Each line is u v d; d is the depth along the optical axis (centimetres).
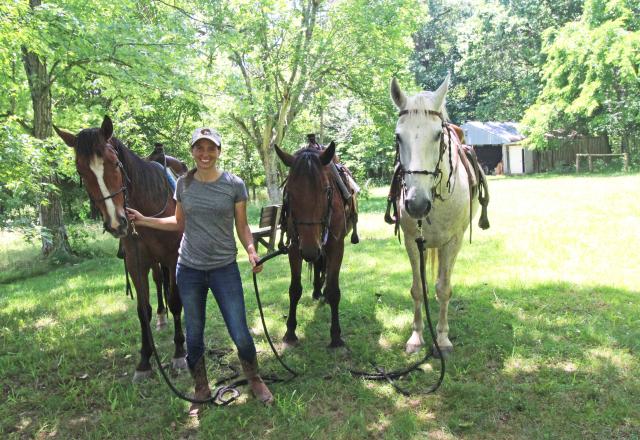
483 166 3409
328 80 1698
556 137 2658
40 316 595
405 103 354
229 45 1208
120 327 533
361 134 1925
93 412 349
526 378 358
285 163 405
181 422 328
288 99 1653
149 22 1227
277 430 310
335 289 432
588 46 2119
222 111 1372
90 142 315
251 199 2436
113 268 933
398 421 312
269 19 1520
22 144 675
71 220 1630
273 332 487
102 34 867
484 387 342
